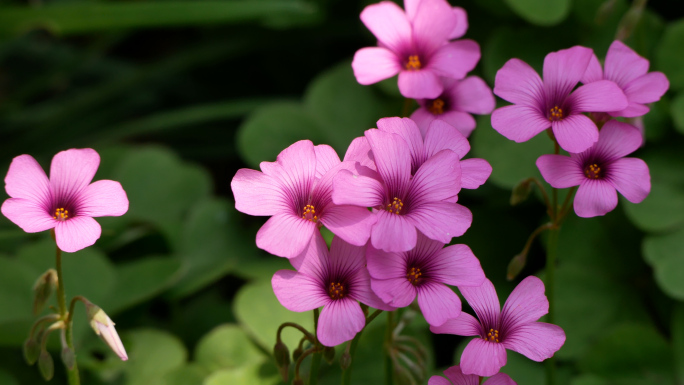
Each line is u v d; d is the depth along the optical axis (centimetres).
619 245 38
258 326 36
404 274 29
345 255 30
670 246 37
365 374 35
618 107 30
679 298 36
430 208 29
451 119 32
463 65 32
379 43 33
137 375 36
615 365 35
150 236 40
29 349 30
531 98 31
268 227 29
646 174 30
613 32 40
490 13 42
